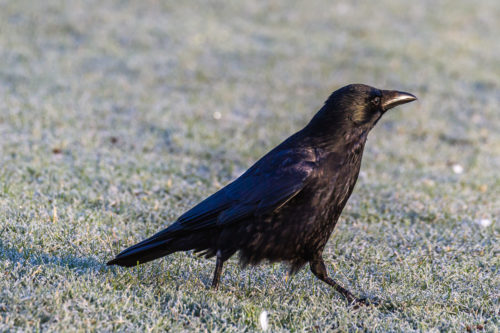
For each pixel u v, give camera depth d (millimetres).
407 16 29078
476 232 9664
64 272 7105
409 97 7285
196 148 13688
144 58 21094
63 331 5844
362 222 10133
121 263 7168
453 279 7895
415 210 10625
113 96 17297
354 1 30781
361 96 7020
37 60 20109
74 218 9172
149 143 13805
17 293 6410
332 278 7895
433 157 14266
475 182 12344
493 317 6918
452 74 21531
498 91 20219
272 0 29719
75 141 13383
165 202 10539
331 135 6914
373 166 13242
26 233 8266
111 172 11547
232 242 6898
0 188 10078
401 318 6902
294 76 20547
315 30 26266
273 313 6699
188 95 18125
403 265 8336
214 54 22172
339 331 6527
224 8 28094
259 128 15625
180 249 7156
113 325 6180
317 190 6727
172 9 27125
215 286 7129
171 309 6574
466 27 28375
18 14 24547
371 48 23766
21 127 13984
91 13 25266
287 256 6961
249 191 6750
